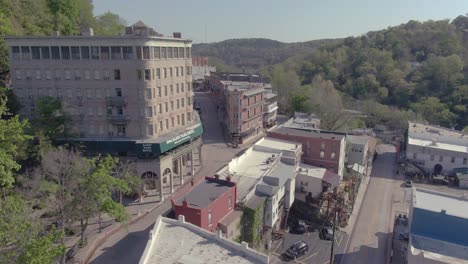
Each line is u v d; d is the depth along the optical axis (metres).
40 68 57.97
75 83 57.81
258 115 99.56
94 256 41.84
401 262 46.09
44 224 41.88
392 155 96.56
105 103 57.81
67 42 56.34
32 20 73.69
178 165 66.94
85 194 40.03
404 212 61.66
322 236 53.44
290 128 76.12
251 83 112.19
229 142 89.06
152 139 58.12
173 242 30.55
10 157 39.12
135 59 55.78
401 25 192.75
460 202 44.00
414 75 140.88
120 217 40.75
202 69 183.00
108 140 57.25
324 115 107.62
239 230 42.81
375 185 75.06
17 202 29.02
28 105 59.22
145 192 58.34
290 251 47.34
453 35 164.25
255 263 27.61
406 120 111.88
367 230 55.97
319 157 67.62
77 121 58.72
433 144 82.56
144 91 56.78
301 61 182.75
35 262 23.89
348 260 47.69
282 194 52.50
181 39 64.44
